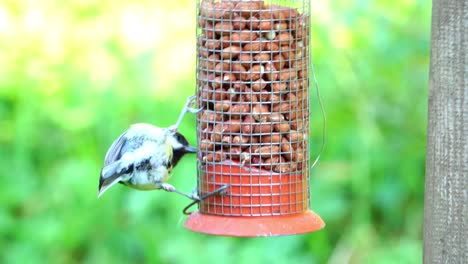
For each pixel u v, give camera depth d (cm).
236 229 504
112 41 948
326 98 870
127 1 972
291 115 525
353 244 837
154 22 955
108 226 878
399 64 882
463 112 396
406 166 867
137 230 856
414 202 866
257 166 517
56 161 920
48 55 948
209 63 528
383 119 886
